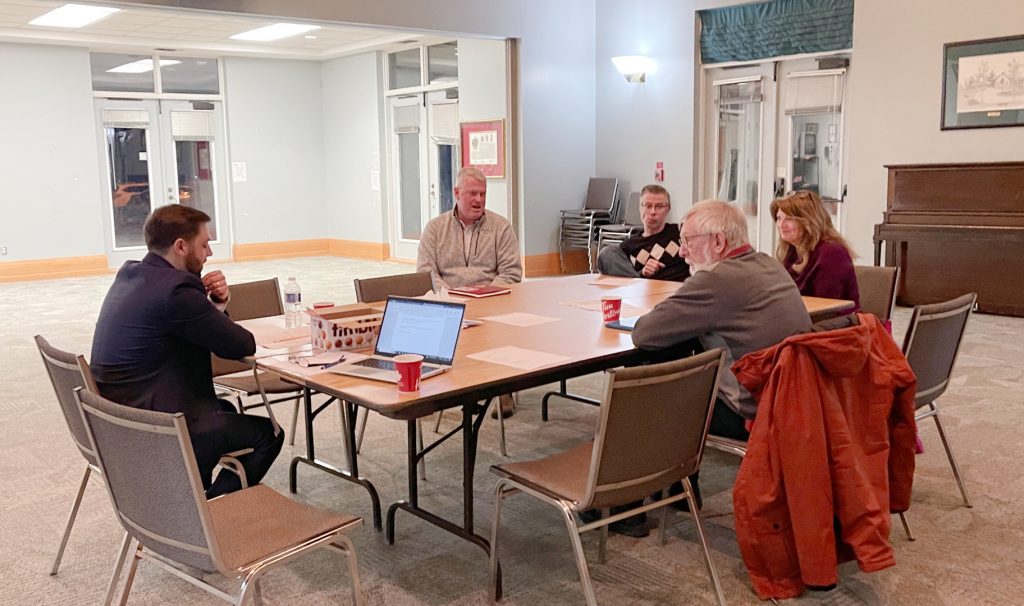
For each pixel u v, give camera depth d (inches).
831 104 305.3
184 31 386.6
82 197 414.0
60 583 103.4
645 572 103.8
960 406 169.2
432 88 414.9
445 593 99.6
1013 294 258.1
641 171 367.2
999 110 260.4
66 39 383.9
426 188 433.1
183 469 68.6
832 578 88.3
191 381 103.3
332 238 499.5
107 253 434.0
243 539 78.5
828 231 146.9
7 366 221.5
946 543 109.7
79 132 410.0
